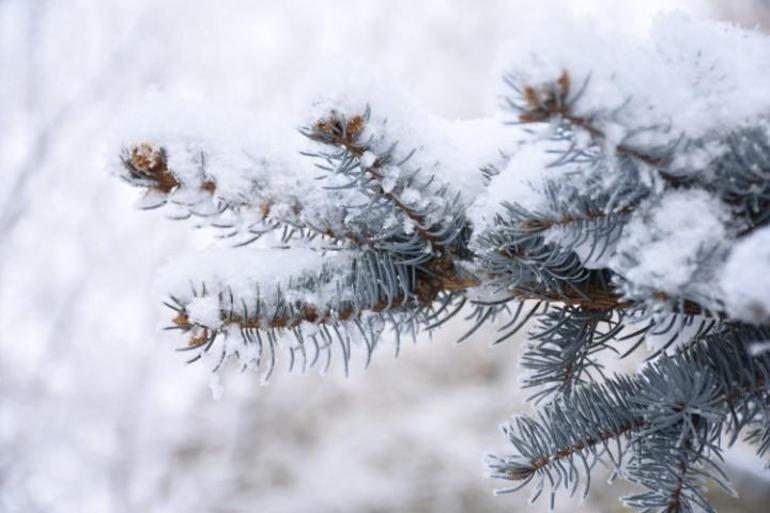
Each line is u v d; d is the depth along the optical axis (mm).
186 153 606
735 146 545
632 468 596
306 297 607
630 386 609
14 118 3158
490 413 3037
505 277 600
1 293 2898
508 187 588
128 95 3301
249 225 615
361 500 2664
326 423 3119
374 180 590
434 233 605
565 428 607
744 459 1347
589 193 562
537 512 2283
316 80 573
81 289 2941
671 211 544
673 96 542
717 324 599
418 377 3342
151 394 2965
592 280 601
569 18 527
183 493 2766
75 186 3088
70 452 2738
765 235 509
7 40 3205
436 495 2607
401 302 620
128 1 3410
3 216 2924
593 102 520
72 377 2842
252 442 3012
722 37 576
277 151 610
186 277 608
